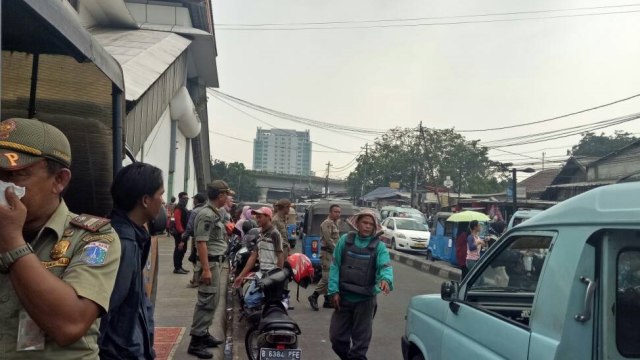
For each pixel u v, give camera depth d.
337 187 92.44
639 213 2.20
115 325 2.32
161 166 21.25
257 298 6.55
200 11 27.75
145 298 2.66
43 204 1.79
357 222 5.15
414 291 12.59
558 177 30.94
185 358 5.89
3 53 3.11
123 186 2.44
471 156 48.12
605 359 2.36
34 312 1.59
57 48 2.99
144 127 12.33
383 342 7.67
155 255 4.32
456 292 3.74
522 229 3.24
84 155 3.64
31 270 1.58
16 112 3.40
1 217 1.57
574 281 2.45
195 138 32.94
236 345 7.26
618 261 2.43
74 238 1.83
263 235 7.29
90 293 1.71
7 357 1.68
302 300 10.59
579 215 2.58
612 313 2.39
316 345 7.32
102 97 3.58
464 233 12.67
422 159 48.34
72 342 1.66
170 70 17.67
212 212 5.86
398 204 45.03
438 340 3.83
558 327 2.47
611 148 41.44
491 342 3.05
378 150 55.28
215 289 6.00
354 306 5.10
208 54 27.98
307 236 12.68
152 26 25.73
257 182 86.06
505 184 50.75
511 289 3.70
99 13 24.28
